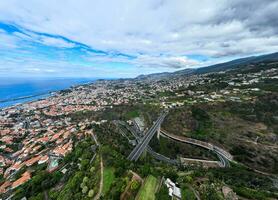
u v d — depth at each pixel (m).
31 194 97.62
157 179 85.00
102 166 99.75
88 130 178.62
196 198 74.69
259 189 98.62
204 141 181.12
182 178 87.88
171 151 170.62
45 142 176.25
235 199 76.06
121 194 76.88
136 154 134.75
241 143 172.12
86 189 87.12
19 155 161.38
